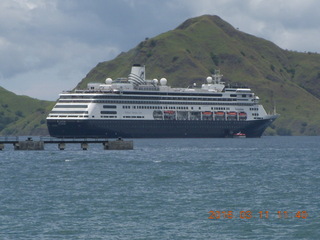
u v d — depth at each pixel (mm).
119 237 163750
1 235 165125
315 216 186875
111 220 182500
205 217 186250
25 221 180875
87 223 178750
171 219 183875
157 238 162875
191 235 165875
